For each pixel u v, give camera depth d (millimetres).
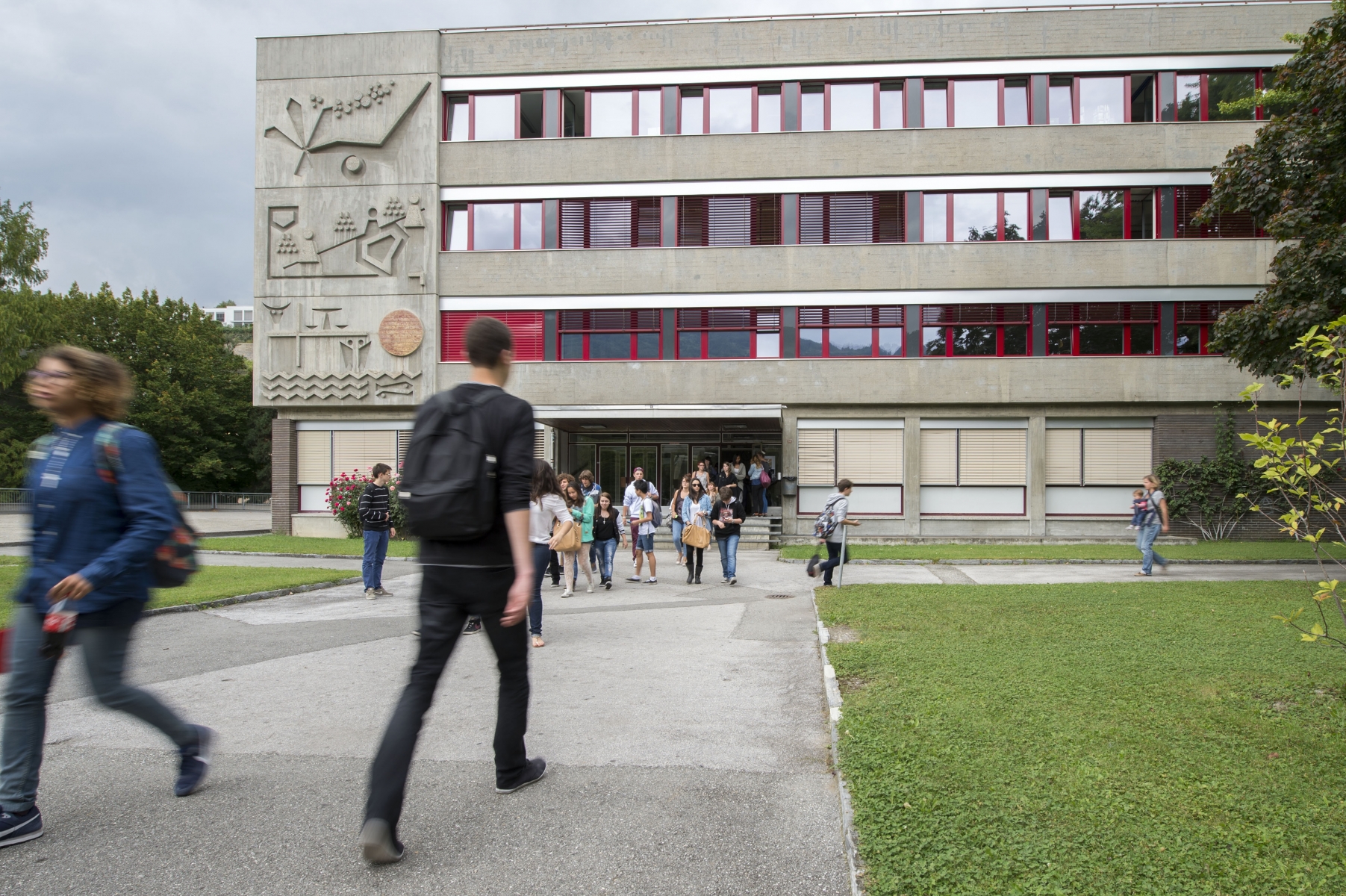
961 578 14125
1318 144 14156
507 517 3525
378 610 10820
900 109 23344
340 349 24375
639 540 14477
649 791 4195
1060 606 9438
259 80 24578
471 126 24469
